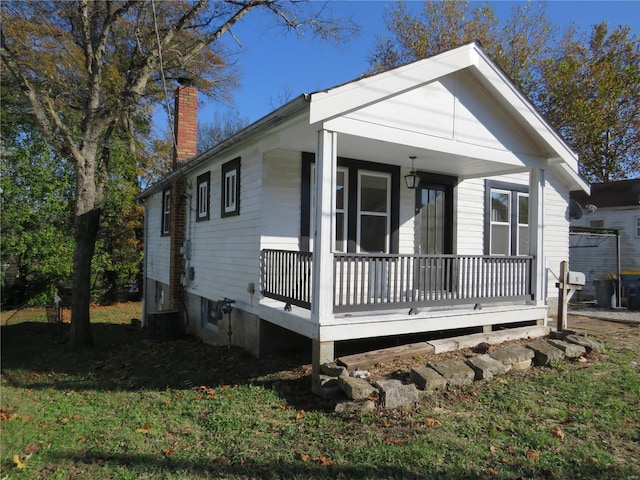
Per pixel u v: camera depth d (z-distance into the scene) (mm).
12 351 10281
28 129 16891
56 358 9320
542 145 7539
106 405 5488
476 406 4582
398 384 4750
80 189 10688
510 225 10391
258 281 7344
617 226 16438
